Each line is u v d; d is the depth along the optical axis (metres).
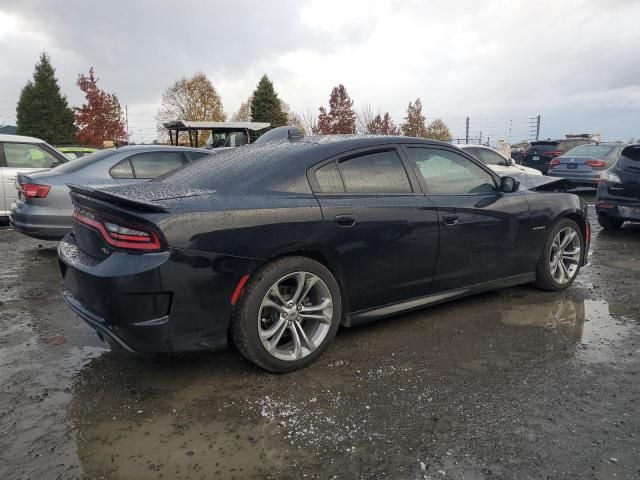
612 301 4.37
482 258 3.92
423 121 43.94
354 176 3.30
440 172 3.77
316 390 2.77
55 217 5.87
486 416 2.49
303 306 3.04
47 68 44.72
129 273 2.52
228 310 2.75
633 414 2.50
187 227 2.59
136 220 2.56
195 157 6.89
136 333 2.58
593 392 2.73
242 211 2.77
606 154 13.12
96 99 37.97
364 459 2.15
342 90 41.09
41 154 8.56
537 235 4.30
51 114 44.44
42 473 2.06
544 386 2.80
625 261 6.01
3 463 2.12
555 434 2.33
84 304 2.81
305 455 2.18
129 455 2.19
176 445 2.26
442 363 3.11
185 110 46.94
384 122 41.56
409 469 2.08
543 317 3.95
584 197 13.60
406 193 3.48
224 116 48.25
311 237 2.95
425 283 3.60
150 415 2.52
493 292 4.62
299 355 2.99
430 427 2.39
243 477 2.04
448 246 3.65
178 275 2.56
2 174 8.14
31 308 4.25
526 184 4.85
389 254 3.33
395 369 3.03
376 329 3.69
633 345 3.39
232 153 3.60
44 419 2.47
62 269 3.17
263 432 2.36
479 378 2.90
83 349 3.36
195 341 2.69
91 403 2.63
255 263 2.78
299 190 3.04
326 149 3.27
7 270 5.64
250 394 2.73
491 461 2.13
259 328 2.83
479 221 3.83
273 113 49.19
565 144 17.41
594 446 2.23
